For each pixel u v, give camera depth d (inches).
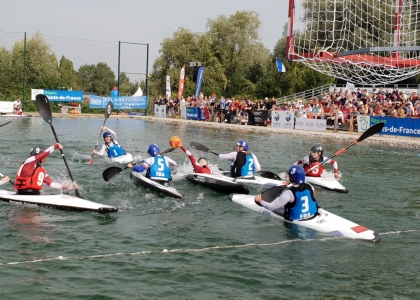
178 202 388.2
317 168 477.4
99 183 447.8
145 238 298.5
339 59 943.7
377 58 959.6
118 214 348.8
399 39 949.2
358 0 984.3
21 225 313.4
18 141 751.1
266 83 1667.1
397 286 240.5
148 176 431.5
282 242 297.9
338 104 1101.1
